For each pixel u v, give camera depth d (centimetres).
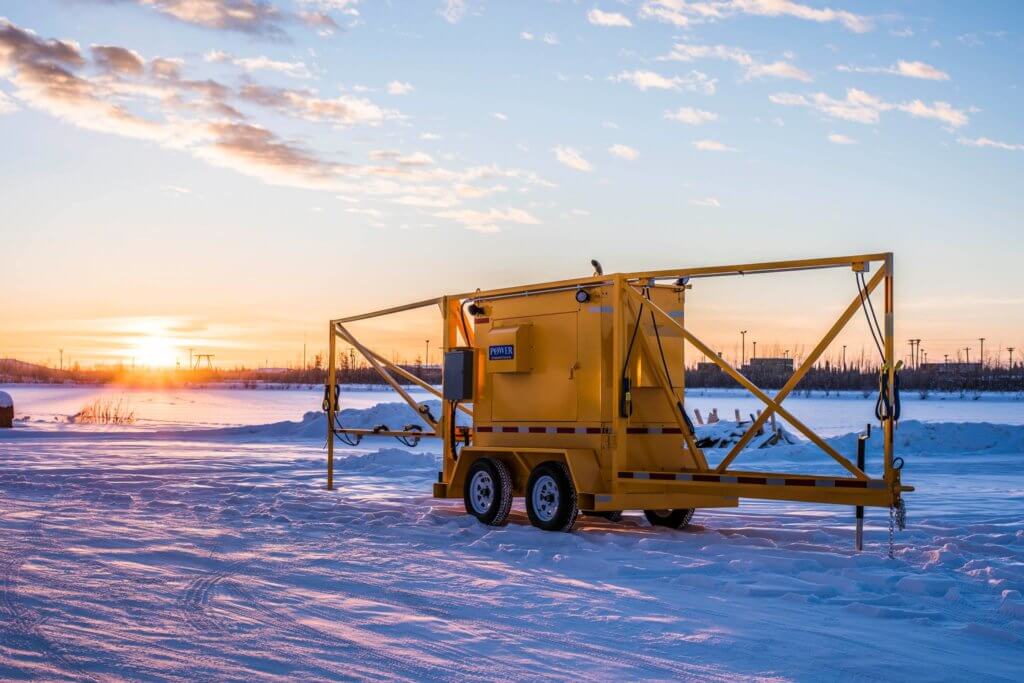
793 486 1060
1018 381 12506
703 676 598
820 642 677
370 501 1541
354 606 782
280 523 1272
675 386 1255
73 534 1145
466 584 873
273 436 3459
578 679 591
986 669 619
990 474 2103
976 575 909
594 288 1227
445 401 1421
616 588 855
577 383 1243
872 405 7675
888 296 991
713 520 1377
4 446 2978
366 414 3469
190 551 1035
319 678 586
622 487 1188
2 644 653
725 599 814
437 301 1455
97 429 3888
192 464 2320
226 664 612
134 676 584
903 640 686
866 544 1106
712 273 1116
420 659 630
